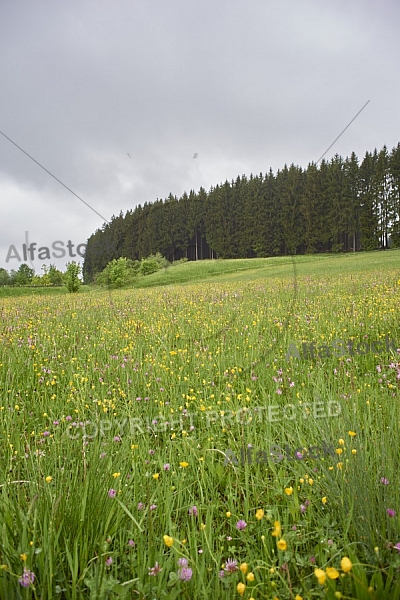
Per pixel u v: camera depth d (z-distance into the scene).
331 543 1.70
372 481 1.99
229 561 1.68
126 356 4.32
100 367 4.09
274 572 1.55
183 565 1.53
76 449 2.30
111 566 1.67
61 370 4.10
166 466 2.25
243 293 5.38
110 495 1.91
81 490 1.89
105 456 2.24
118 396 3.60
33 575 1.43
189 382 3.65
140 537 1.69
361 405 2.88
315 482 2.14
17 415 3.21
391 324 4.79
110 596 1.46
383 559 1.63
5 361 4.20
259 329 4.65
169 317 5.13
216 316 4.95
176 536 1.80
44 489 1.88
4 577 1.40
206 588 1.53
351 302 5.50
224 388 3.51
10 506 1.78
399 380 3.21
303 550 1.83
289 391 3.40
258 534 1.87
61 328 5.39
